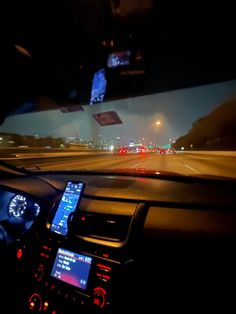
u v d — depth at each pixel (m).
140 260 1.78
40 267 2.05
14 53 2.12
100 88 3.65
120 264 1.72
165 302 1.62
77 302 1.73
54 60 2.93
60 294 1.83
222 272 1.64
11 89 2.27
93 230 2.15
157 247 1.85
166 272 1.71
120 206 2.30
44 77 2.64
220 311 1.55
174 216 2.09
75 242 2.02
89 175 3.68
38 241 2.22
